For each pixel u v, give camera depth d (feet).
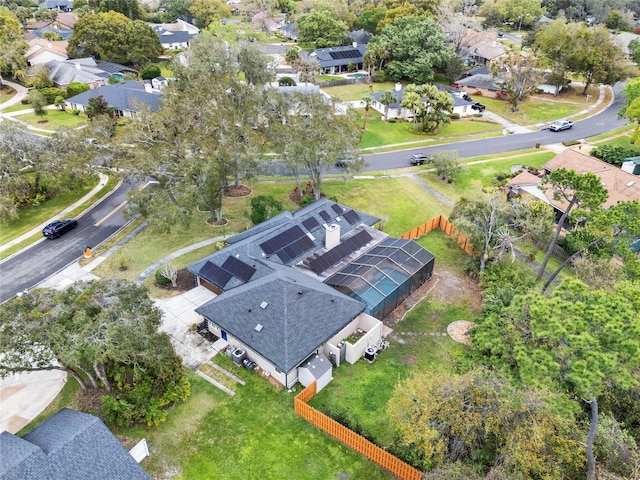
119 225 164.55
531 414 71.97
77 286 90.53
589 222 112.98
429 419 76.95
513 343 84.79
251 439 88.84
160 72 328.49
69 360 77.25
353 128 174.81
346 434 86.84
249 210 174.81
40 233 158.81
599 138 254.68
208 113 169.99
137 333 84.84
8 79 321.52
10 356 79.66
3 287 131.23
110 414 89.35
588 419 78.38
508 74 300.20
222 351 109.60
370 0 507.30
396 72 341.82
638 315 72.43
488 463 76.38
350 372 105.70
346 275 125.59
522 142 250.78
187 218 143.33
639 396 82.23
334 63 372.79
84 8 455.22
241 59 260.62
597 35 300.81
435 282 138.72
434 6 401.90
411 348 113.50
